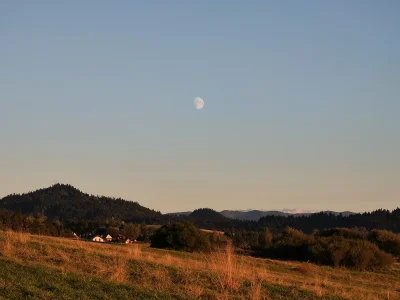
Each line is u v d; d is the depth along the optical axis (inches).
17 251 815.7
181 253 1596.9
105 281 641.0
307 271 1584.6
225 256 957.8
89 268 765.3
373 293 1022.4
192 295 660.7
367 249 2097.7
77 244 1043.9
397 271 2076.8
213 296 674.8
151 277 759.7
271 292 764.6
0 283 548.7
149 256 964.6
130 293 592.4
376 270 2073.1
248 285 784.9
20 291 529.7
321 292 815.1
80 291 564.4
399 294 1120.2
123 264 805.9
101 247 1097.4
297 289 813.2
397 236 2699.3
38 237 1094.4
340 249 2074.3
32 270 647.8
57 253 859.4
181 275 794.2
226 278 781.3
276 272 1328.7
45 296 519.8
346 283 1338.6
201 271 849.5
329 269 1900.8
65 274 646.5
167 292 646.5
